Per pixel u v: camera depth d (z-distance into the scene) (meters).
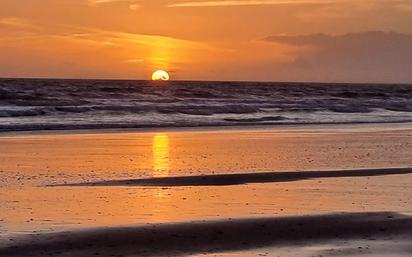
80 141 40.78
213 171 27.56
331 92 128.62
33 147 36.62
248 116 69.00
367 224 17.61
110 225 17.14
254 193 22.09
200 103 83.38
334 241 16.11
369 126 57.91
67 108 66.81
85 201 20.44
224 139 43.25
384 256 14.80
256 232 16.77
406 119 68.75
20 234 16.09
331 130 52.50
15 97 78.25
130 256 14.78
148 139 42.91
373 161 31.23
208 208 19.45
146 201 20.55
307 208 19.48
